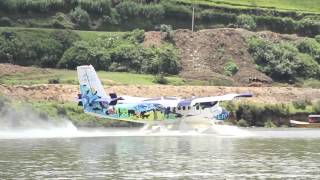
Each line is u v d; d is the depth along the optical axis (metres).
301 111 192.75
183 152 104.56
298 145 119.38
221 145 117.75
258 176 78.12
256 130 166.00
